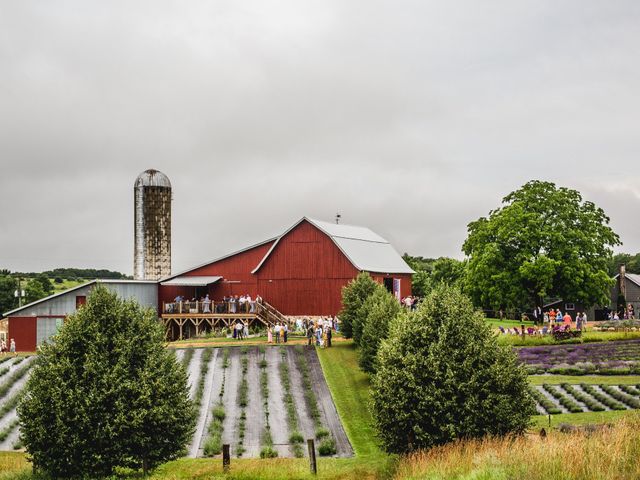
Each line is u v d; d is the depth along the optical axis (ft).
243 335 211.00
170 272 277.23
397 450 94.99
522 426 91.76
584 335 196.13
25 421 93.35
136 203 274.77
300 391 154.30
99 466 92.89
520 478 65.16
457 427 90.33
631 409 126.93
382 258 255.91
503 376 92.38
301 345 190.60
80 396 92.84
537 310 242.78
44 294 399.85
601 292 241.35
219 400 149.28
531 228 243.40
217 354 181.06
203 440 127.95
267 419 138.92
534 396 137.80
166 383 97.35
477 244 255.91
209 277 245.65
